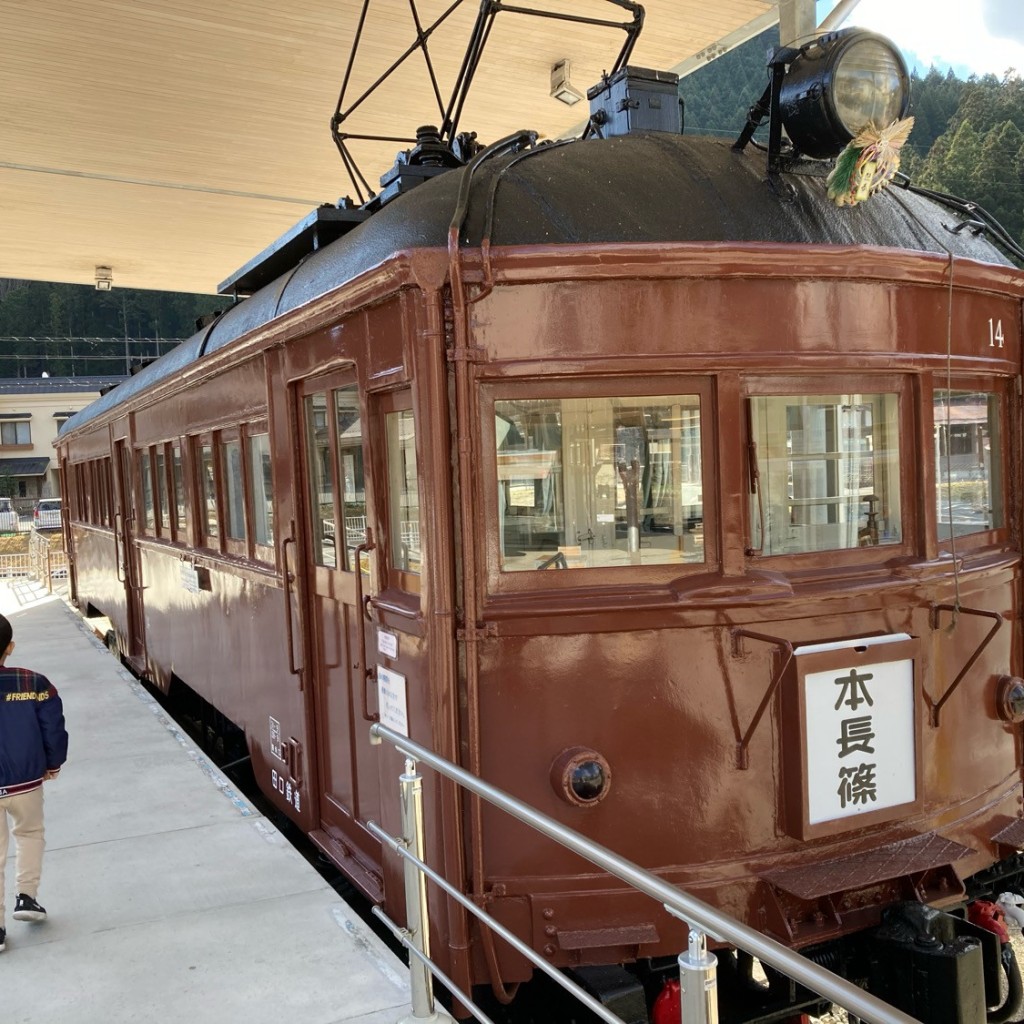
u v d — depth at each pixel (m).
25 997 3.24
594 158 3.46
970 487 3.64
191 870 4.26
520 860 3.08
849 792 3.16
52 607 13.66
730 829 3.11
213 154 9.37
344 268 3.64
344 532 3.89
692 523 3.15
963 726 3.50
